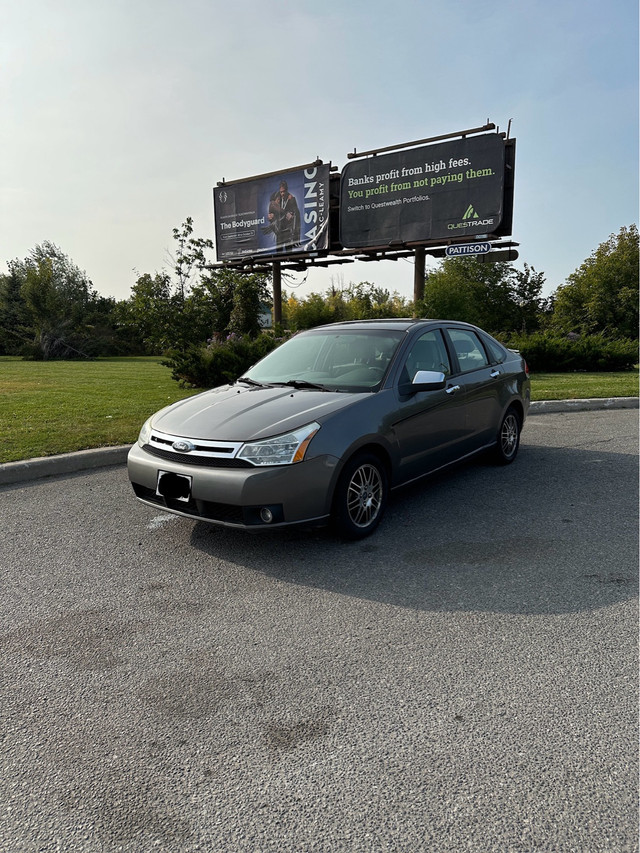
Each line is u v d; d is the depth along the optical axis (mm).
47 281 37469
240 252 21094
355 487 4156
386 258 18859
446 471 5234
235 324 31875
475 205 16062
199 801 1950
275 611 3238
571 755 2123
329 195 18641
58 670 2719
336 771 2068
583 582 3527
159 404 10141
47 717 2395
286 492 3670
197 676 2658
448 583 3539
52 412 9125
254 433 3791
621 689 2508
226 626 3090
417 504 5035
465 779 2018
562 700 2439
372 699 2473
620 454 6789
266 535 4363
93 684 2609
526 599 3326
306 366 5074
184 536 4355
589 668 2662
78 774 2084
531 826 1817
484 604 3277
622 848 1733
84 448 6574
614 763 2080
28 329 37656
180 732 2293
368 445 4199
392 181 17359
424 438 4766
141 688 2576
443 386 4559
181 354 12719
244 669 2705
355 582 3574
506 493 5316
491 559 3875
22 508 5012
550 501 5074
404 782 2010
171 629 3066
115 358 37000
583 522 4551
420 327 5254
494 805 1903
